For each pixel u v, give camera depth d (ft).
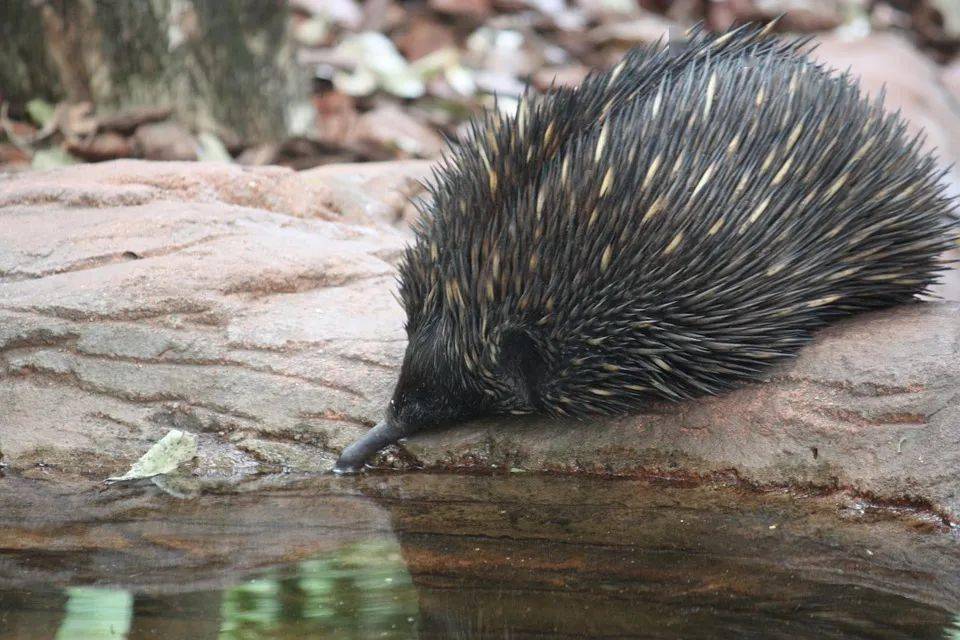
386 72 65.82
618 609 19.94
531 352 26.17
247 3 53.67
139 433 29.25
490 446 28.78
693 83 26.76
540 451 28.53
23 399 29.63
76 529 24.61
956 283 52.37
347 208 42.24
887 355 26.63
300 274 32.27
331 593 20.89
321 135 60.85
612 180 24.97
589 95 27.04
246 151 55.16
